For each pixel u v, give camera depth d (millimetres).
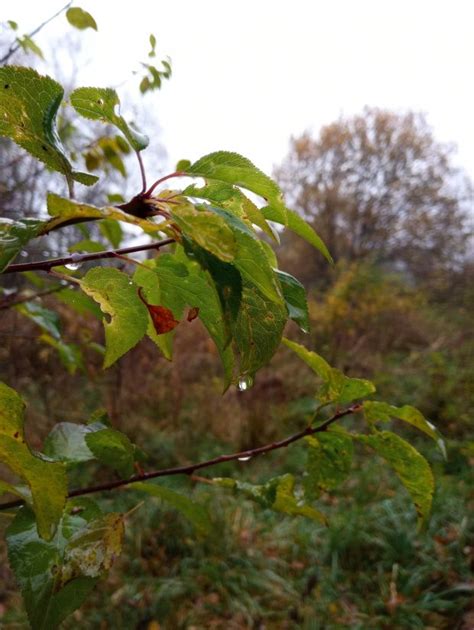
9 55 1382
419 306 10320
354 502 4020
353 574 3348
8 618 2672
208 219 427
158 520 3660
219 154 505
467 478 4344
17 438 469
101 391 5508
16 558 619
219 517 3682
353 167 17172
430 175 17031
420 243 16875
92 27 1388
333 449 892
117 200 1687
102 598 3000
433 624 2902
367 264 9836
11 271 521
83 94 523
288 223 589
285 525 3773
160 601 2984
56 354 3912
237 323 485
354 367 7145
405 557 3379
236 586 3107
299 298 601
